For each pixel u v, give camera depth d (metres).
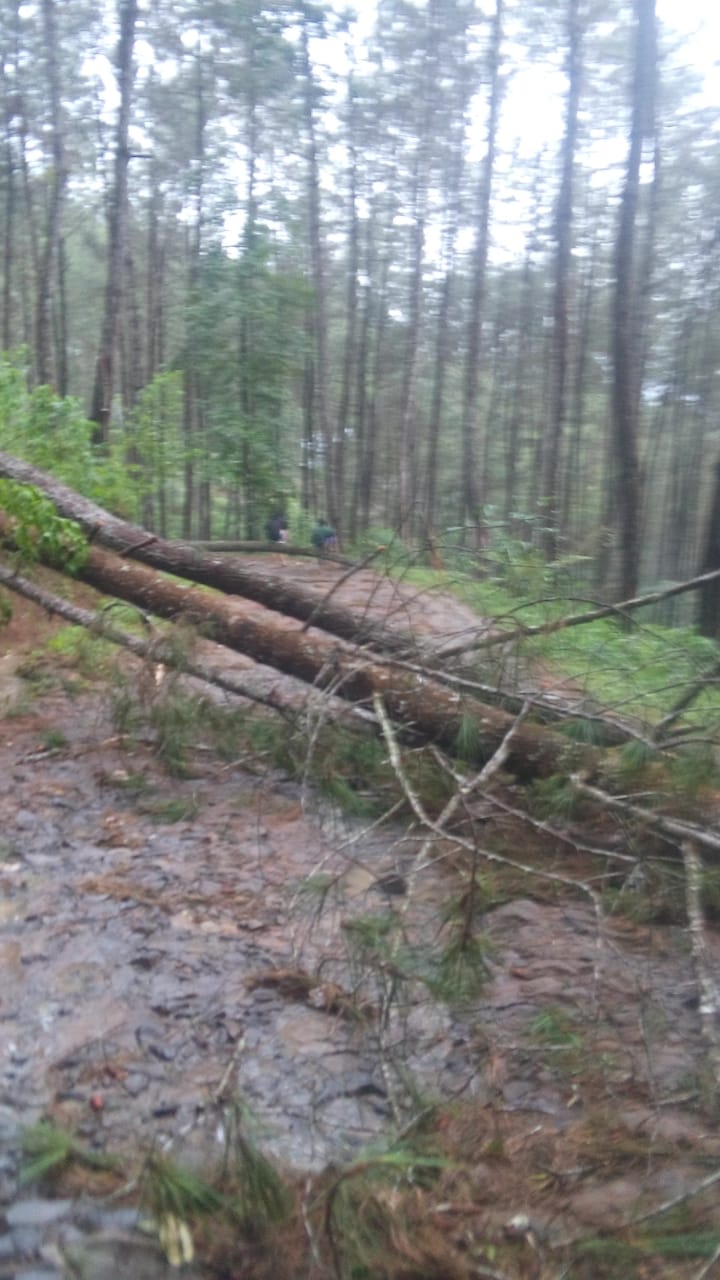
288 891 4.77
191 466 25.77
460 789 4.73
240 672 7.72
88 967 4.10
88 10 29.91
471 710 5.70
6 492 7.58
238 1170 2.84
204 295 22.28
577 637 8.03
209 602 6.98
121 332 29.69
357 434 36.28
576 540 26.61
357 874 4.97
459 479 38.91
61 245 31.98
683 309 37.69
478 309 30.22
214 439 21.91
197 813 5.66
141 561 7.57
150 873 4.92
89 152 34.56
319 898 4.57
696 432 39.59
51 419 11.60
